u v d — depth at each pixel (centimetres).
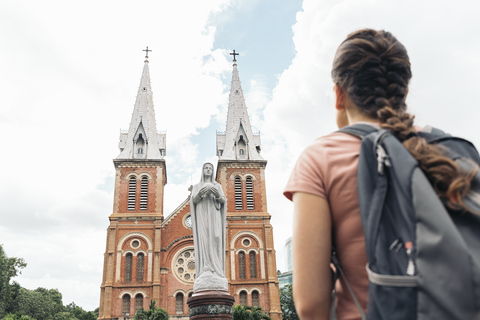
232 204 5622
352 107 162
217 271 1243
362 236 133
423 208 110
